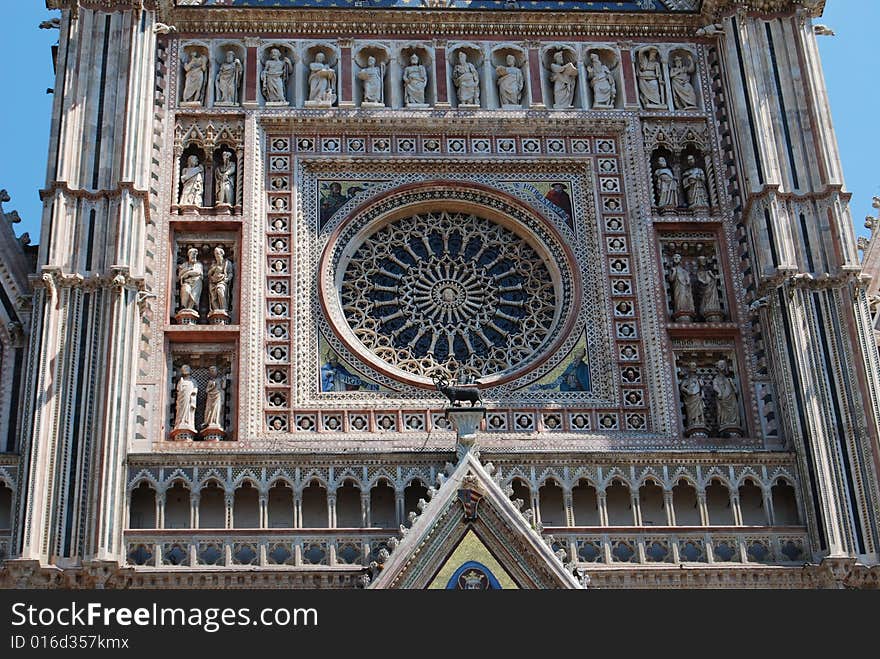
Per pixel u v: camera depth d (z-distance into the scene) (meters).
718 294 40.53
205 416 37.41
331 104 42.38
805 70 41.78
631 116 42.94
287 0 44.56
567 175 42.44
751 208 40.22
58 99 39.78
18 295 38.50
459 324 40.09
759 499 36.75
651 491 36.72
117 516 34.34
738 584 35.12
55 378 35.62
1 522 34.91
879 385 36.97
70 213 38.00
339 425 37.66
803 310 38.09
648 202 41.50
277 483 35.72
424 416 37.94
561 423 38.22
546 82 43.69
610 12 44.25
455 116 42.41
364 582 33.69
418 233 41.44
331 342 39.03
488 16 44.06
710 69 43.97
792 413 37.06
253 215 40.28
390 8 43.75
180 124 41.78
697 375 39.28
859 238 41.69
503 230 41.75
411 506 35.88
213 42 43.19
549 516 36.12
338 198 41.47
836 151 40.47
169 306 38.88
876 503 35.47
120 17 41.34
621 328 39.75
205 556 34.66
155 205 40.28
